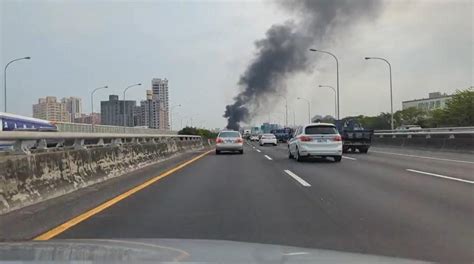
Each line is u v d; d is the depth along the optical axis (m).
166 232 7.91
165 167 20.61
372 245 6.99
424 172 17.52
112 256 3.26
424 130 47.16
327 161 24.41
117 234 7.76
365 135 32.91
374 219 8.93
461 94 84.31
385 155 29.22
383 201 10.99
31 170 9.50
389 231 7.92
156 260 3.13
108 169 14.82
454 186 13.42
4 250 3.49
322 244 7.04
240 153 34.59
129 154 18.02
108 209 10.13
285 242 7.16
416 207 10.16
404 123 111.12
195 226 8.38
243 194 12.35
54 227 8.34
